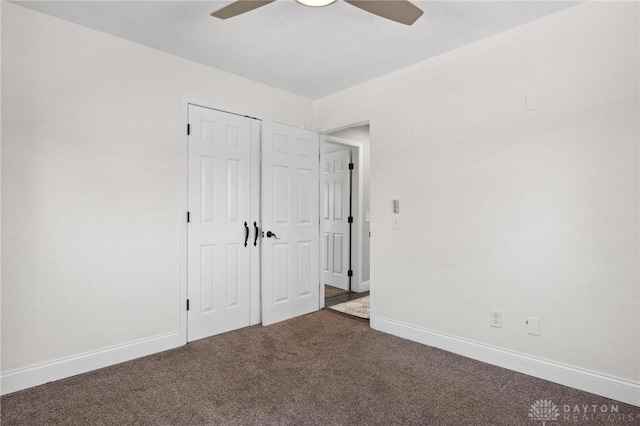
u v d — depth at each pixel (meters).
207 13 2.27
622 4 2.02
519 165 2.41
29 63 2.21
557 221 2.25
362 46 2.71
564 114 2.22
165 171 2.81
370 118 3.38
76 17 2.32
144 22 2.38
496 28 2.45
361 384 2.24
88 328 2.43
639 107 1.96
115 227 2.55
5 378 2.12
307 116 3.93
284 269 3.57
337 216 5.02
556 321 2.25
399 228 3.12
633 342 1.99
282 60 2.96
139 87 2.68
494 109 2.53
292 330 3.26
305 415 1.90
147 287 2.71
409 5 1.78
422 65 2.97
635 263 1.98
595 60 2.11
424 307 2.94
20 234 2.18
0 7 2.12
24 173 2.19
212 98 3.10
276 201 3.50
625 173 2.01
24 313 2.19
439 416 1.89
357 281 4.77
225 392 2.14
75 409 1.96
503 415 1.90
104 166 2.51
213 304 3.11
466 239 2.68
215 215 3.12
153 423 1.83
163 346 2.78
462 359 2.63
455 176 2.74
